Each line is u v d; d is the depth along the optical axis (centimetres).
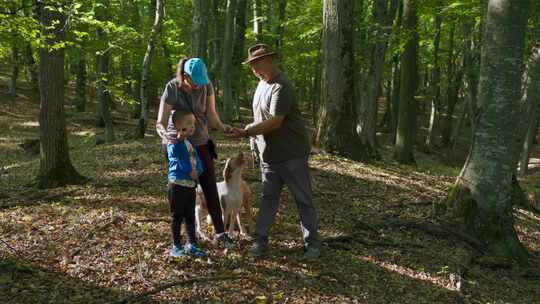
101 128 2191
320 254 515
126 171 934
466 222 665
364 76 1627
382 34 1464
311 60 2394
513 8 633
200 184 473
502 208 664
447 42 2473
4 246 468
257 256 483
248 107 3412
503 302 495
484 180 667
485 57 667
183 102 446
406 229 652
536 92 1038
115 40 1364
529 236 767
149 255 461
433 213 698
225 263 461
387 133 2823
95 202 654
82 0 817
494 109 658
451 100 2700
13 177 1063
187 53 2011
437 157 2419
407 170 1133
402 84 1571
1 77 3341
